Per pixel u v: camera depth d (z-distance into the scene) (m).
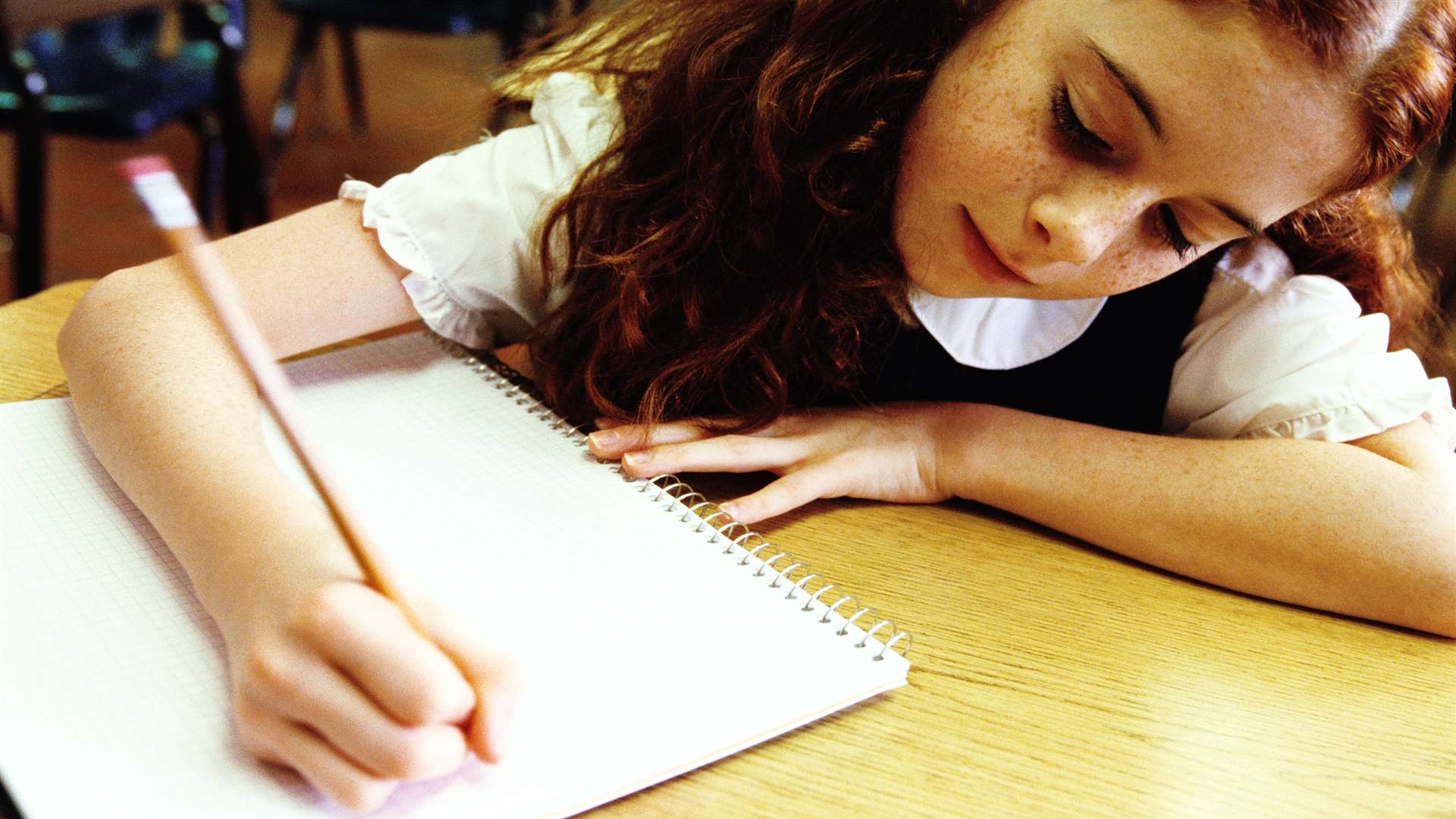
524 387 0.71
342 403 0.66
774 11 0.70
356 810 0.38
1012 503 0.68
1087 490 0.66
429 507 0.56
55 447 0.59
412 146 3.16
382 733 0.37
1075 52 0.53
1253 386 0.76
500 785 0.41
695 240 0.71
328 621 0.39
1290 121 0.51
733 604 0.52
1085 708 0.51
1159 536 0.64
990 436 0.70
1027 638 0.56
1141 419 0.83
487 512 0.57
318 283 0.66
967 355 0.79
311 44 2.71
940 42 0.62
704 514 0.62
